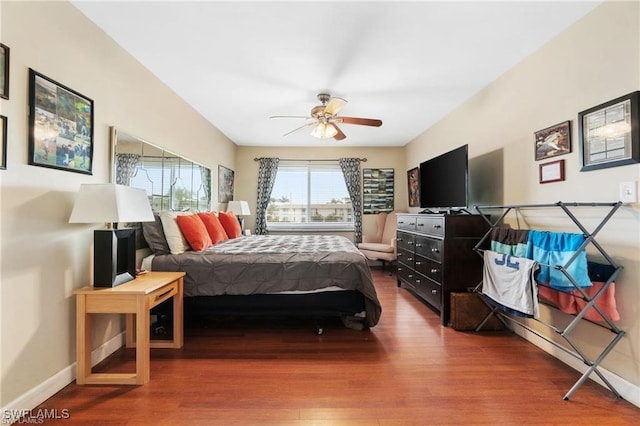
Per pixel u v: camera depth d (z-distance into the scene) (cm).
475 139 321
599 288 176
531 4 183
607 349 170
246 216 571
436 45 227
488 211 294
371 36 215
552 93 221
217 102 347
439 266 290
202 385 180
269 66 260
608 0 179
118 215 177
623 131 170
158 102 288
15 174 152
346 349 229
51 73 171
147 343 184
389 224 540
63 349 179
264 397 169
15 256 152
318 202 583
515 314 205
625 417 154
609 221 180
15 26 151
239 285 249
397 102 344
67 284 183
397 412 157
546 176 227
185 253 264
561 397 171
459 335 256
